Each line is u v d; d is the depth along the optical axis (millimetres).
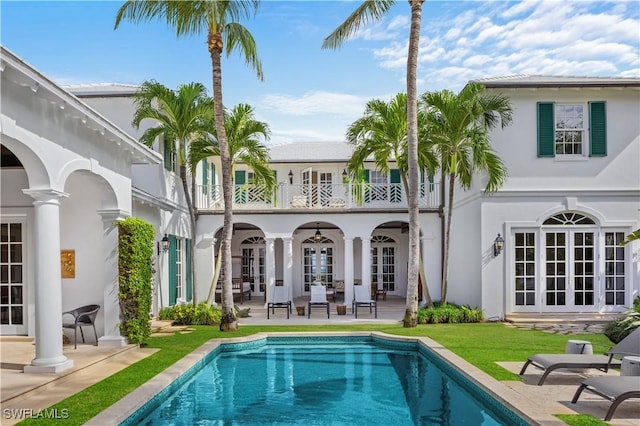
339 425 6309
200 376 8828
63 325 9039
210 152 14836
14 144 6410
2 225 10227
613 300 14094
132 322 9625
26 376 7066
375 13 13148
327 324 13789
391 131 13820
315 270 22969
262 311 17406
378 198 19016
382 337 11609
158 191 14477
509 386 6891
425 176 18406
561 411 5742
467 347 9883
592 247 14117
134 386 6980
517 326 12945
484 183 14023
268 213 18188
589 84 13547
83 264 9930
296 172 22047
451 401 7336
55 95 6707
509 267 13969
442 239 18156
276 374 8969
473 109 12633
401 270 22984
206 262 18156
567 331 12023
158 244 14344
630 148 14102
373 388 8055
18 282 10219
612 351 7078
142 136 13969
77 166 7812
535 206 14039
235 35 12242
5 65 5734
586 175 14070
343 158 21375
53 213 7246
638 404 6000
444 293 14523
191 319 13672
